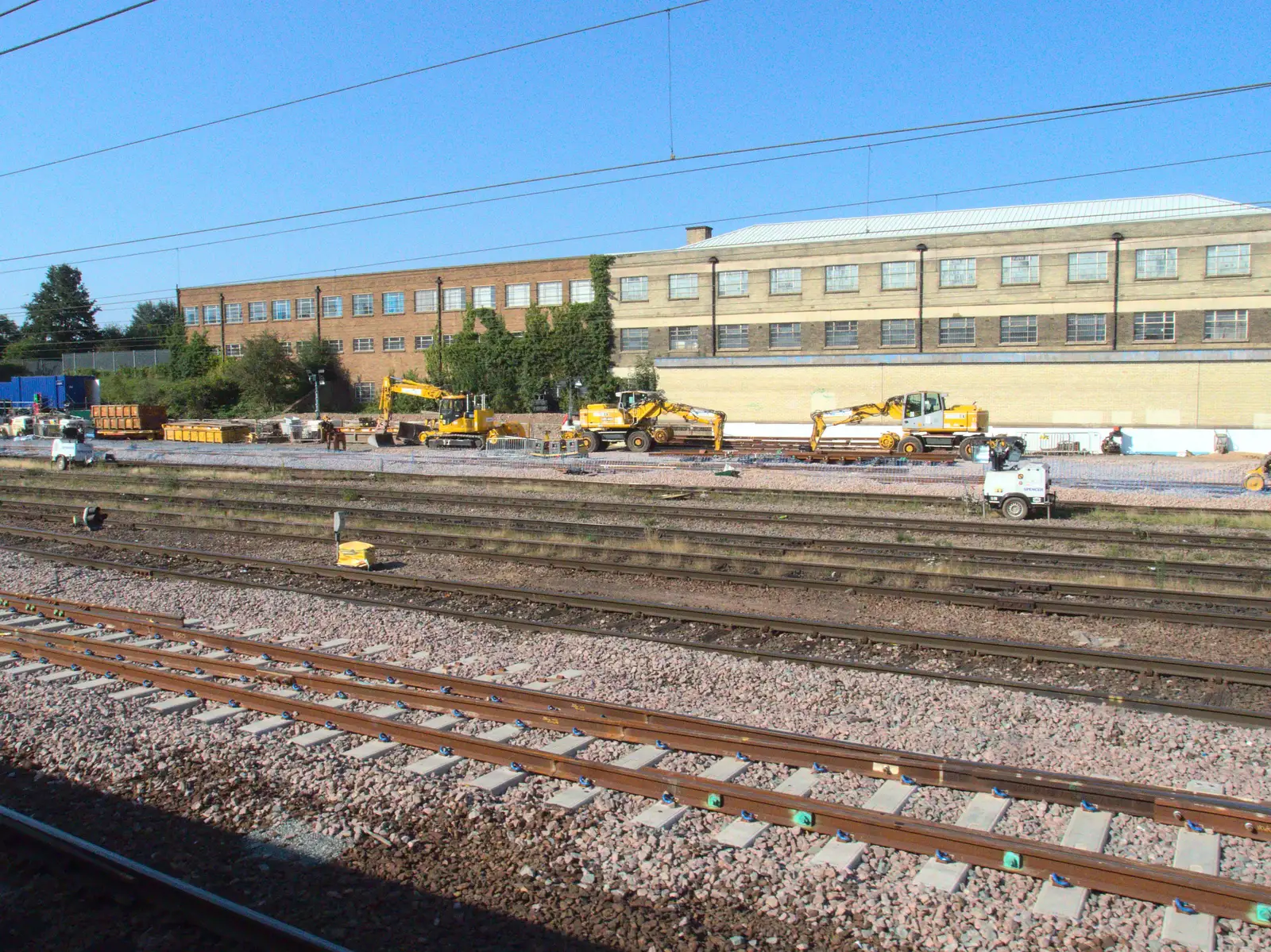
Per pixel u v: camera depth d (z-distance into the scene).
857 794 7.39
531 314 65.31
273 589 15.40
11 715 9.32
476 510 25.25
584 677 10.66
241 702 9.55
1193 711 9.26
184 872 6.32
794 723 9.15
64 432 39.12
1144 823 6.75
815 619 13.52
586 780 7.57
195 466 37.69
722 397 58.38
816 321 56.28
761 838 6.64
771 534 20.64
